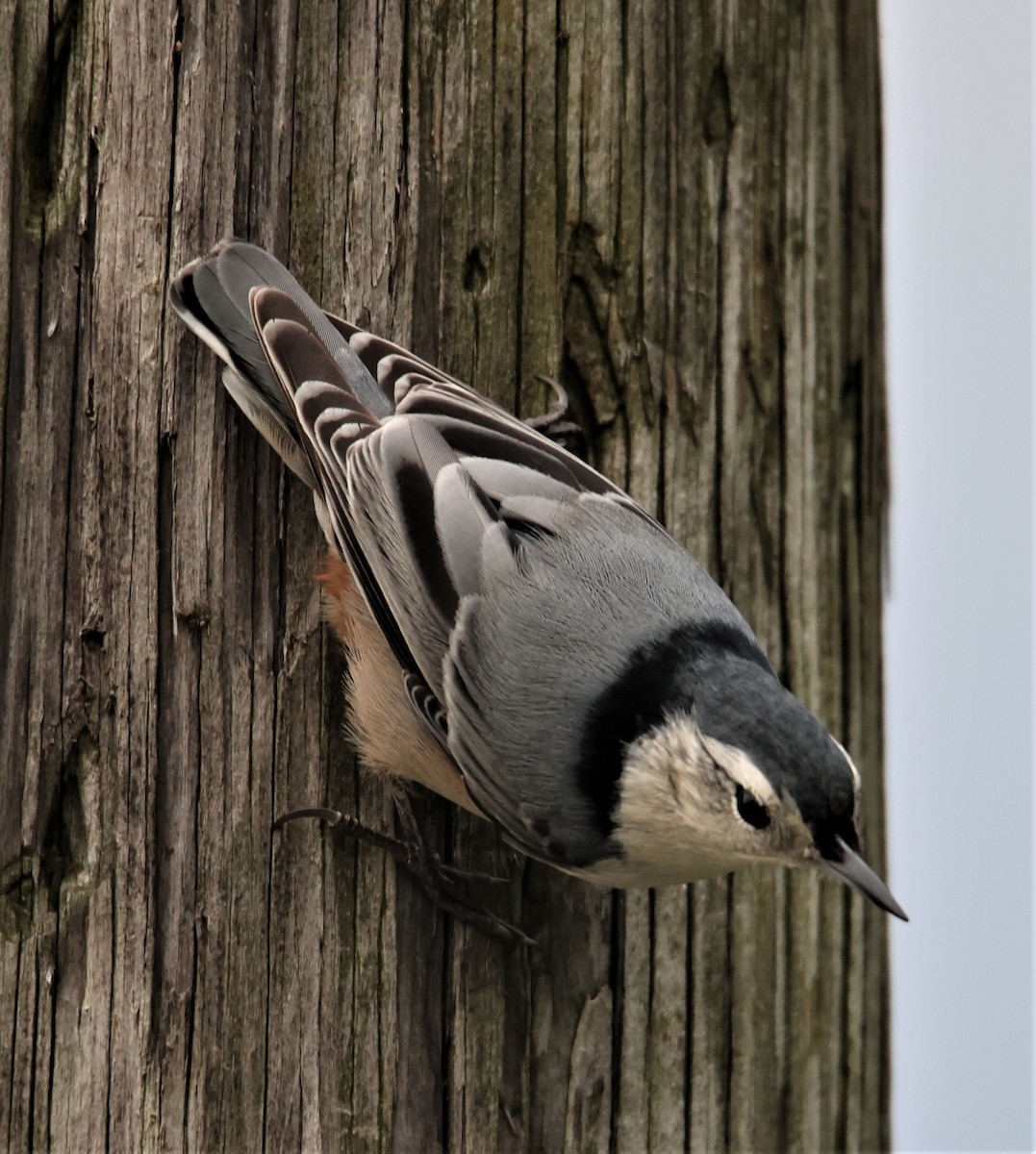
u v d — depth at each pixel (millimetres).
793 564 8562
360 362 7395
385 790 7539
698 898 8148
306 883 7234
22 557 6844
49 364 6906
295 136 7309
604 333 8008
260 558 7250
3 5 6871
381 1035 7332
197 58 7094
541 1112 7715
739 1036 8258
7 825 6801
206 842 7043
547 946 7801
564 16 7840
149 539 7027
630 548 7352
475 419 7445
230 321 7051
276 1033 7117
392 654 7367
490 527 7285
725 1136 8195
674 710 7031
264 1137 7062
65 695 6879
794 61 8578
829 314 8797
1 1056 6742
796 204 8602
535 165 7809
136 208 7043
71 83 6988
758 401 8445
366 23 7402
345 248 7445
